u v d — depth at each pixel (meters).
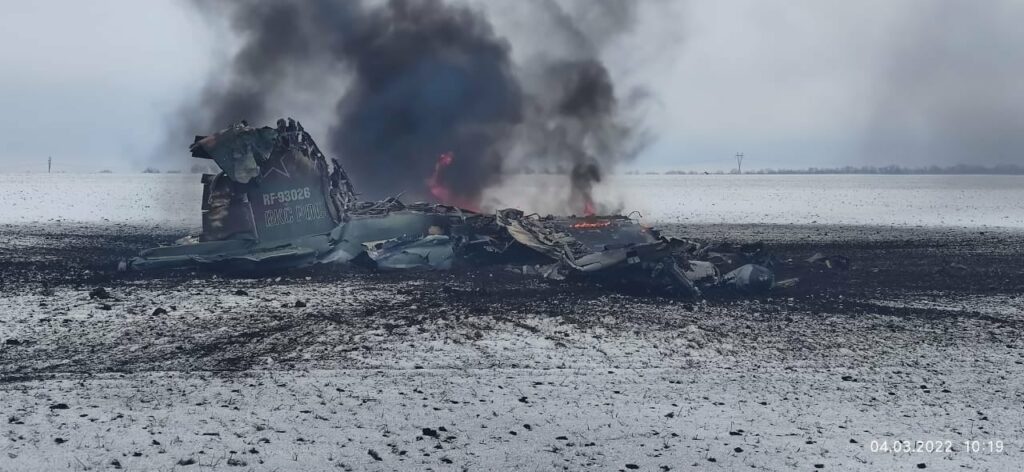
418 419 44.19
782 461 39.53
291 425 42.47
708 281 90.44
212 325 67.38
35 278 92.12
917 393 52.34
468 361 57.31
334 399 47.31
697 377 54.94
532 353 60.12
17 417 42.28
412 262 101.44
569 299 83.12
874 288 97.12
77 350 58.19
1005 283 102.94
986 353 63.81
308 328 66.94
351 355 58.28
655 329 69.38
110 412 43.75
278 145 99.56
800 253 138.25
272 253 97.06
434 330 67.00
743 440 42.53
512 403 47.75
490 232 108.69
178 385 49.53
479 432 42.44
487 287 90.12
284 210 100.06
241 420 42.94
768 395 51.12
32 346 59.09
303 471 36.28
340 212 106.50
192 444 39.00
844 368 58.47
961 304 86.69
